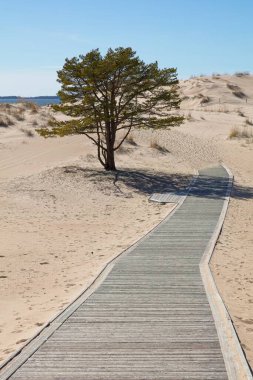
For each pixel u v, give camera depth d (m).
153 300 9.17
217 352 6.85
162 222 16.50
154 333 7.57
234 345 7.02
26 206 19.31
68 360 6.66
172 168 27.48
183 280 10.46
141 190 22.08
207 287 9.96
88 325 7.93
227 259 12.59
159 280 10.48
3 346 7.72
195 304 8.92
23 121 36.31
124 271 11.20
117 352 6.90
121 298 9.30
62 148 29.73
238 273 11.55
